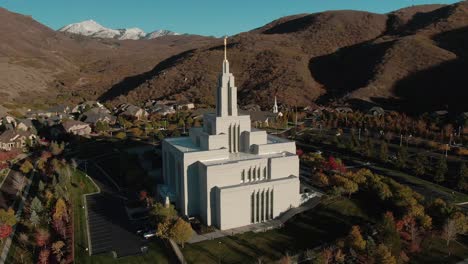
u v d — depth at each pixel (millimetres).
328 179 92750
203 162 76812
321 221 75062
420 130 147000
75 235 71625
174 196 84312
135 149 131750
